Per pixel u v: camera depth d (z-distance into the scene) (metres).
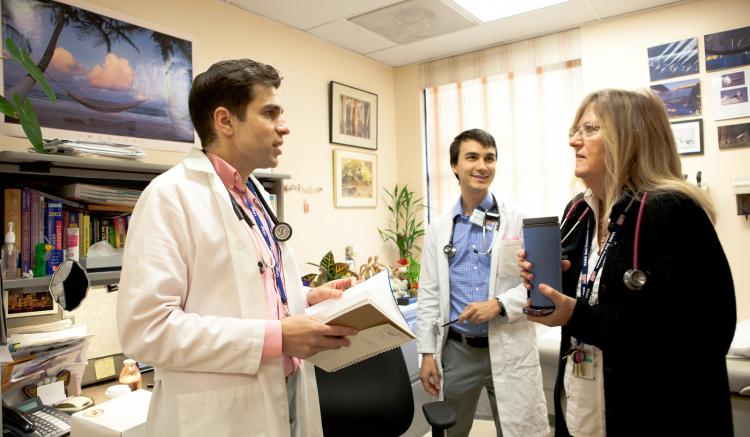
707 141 2.96
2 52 1.91
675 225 0.98
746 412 2.11
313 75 3.41
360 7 2.99
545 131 3.62
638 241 1.01
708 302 0.96
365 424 1.58
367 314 0.88
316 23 3.21
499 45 3.71
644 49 3.15
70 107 2.12
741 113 2.85
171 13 2.54
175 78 2.53
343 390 1.60
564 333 1.23
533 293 1.02
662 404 0.98
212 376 0.92
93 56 2.20
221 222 0.97
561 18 3.25
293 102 3.25
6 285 1.48
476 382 1.84
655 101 1.07
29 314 1.64
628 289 1.01
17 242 1.57
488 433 2.82
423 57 3.97
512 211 1.95
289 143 3.21
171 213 0.92
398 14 3.11
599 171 1.11
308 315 0.96
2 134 1.92
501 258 1.75
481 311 1.66
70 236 1.68
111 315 1.85
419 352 1.90
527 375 1.75
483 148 1.90
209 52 2.73
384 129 4.09
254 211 1.13
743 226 2.86
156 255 0.87
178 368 0.88
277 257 1.14
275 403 0.94
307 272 3.29
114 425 1.25
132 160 1.83
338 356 1.06
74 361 1.70
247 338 0.87
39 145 1.44
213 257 0.94
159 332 0.84
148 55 2.41
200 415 0.90
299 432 1.08
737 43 2.86
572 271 1.22
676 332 0.96
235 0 2.83
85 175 1.74
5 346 1.22
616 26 3.25
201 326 0.86
